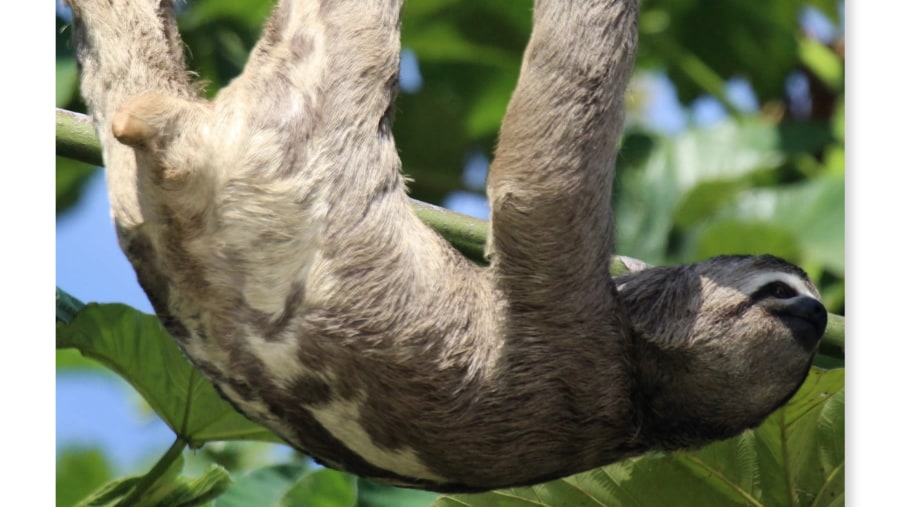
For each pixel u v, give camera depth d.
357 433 13.84
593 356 14.20
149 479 15.53
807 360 14.53
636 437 14.81
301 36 13.41
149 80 13.53
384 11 13.64
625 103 14.01
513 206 13.55
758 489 15.63
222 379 13.65
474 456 14.07
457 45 23.31
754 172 21.16
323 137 13.22
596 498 15.62
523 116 13.64
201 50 21.11
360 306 13.30
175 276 13.24
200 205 12.91
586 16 13.71
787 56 23.14
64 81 19.22
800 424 15.48
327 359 13.30
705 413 14.77
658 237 20.83
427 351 13.56
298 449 14.26
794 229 19.86
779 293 14.56
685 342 14.58
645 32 23.17
